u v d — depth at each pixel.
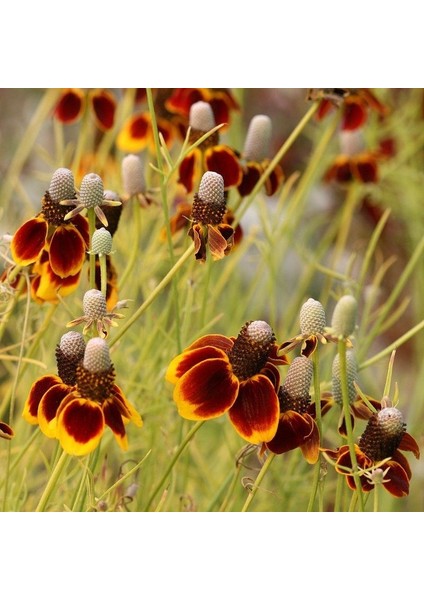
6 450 0.93
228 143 1.14
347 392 0.76
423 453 1.09
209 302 0.99
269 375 0.79
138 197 0.90
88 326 0.77
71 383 0.78
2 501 0.88
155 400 0.95
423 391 1.09
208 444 1.06
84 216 0.83
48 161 1.07
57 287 0.82
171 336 0.95
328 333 0.75
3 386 1.02
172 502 0.93
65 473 0.90
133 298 0.99
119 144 1.02
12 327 0.98
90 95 1.03
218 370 0.78
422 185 1.28
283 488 0.96
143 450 0.98
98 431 0.76
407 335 0.85
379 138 1.29
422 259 1.26
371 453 0.78
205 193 0.80
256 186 0.90
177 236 0.92
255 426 0.77
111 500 0.88
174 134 1.02
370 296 1.00
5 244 0.82
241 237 0.91
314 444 0.78
